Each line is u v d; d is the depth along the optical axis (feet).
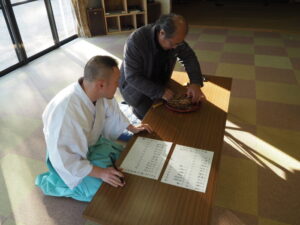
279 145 7.33
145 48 5.34
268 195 5.87
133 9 17.21
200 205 3.15
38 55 13.78
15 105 9.64
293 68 11.74
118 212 3.11
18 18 16.29
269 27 17.30
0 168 6.83
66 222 5.44
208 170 3.63
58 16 17.02
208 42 15.06
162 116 4.87
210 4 23.73
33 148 7.50
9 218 5.56
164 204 3.18
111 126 4.99
